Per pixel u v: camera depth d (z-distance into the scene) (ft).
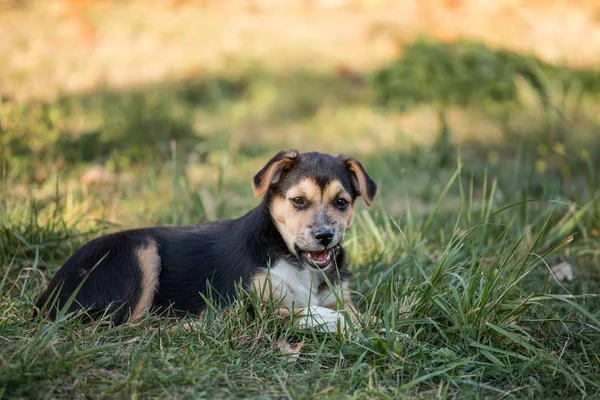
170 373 13.66
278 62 48.88
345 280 18.39
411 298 16.74
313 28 56.44
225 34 54.44
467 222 21.84
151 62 48.24
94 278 16.87
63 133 32.37
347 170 18.24
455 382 14.21
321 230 16.66
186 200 25.38
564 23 57.62
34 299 17.97
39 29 52.90
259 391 13.48
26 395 12.67
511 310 16.24
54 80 42.86
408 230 22.47
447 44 47.60
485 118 40.27
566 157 32.91
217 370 13.99
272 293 16.62
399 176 32.04
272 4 62.85
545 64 44.75
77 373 13.47
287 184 17.34
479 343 15.43
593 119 38.52
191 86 44.93
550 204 27.30
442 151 34.53
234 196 28.37
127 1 61.05
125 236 17.54
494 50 46.24
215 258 17.60
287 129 39.96
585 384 14.82
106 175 29.66
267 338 15.58
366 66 48.93
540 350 15.31
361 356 14.48
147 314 16.60
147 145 33.81
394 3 62.80
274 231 17.53
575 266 22.38
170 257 17.65
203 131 38.14
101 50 50.11
